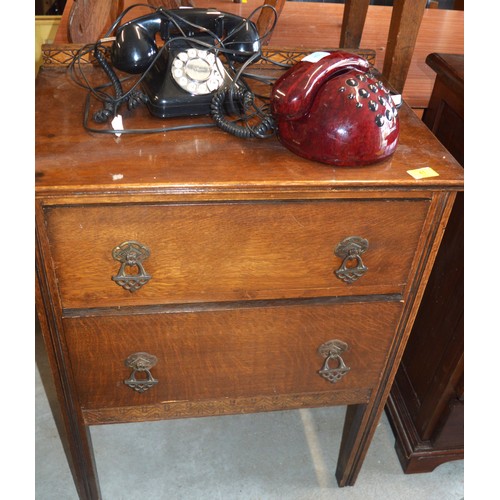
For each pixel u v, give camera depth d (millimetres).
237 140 912
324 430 1510
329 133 825
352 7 1184
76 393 1037
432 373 1328
